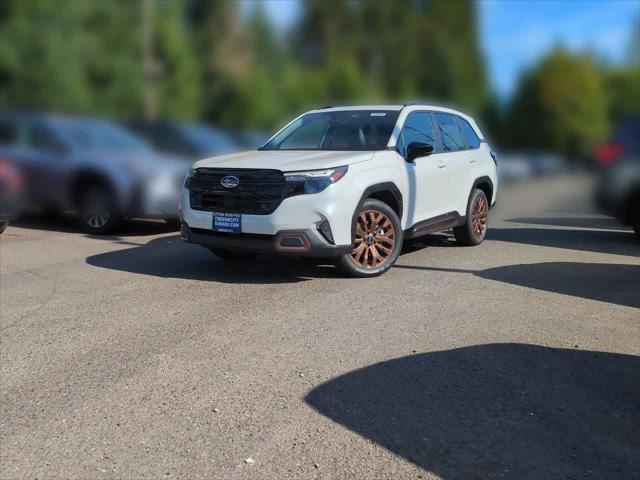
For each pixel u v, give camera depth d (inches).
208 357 176.1
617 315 218.5
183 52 1027.9
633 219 371.9
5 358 176.2
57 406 148.4
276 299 231.3
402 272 276.7
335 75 1469.0
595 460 126.4
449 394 154.1
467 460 126.0
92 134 417.4
